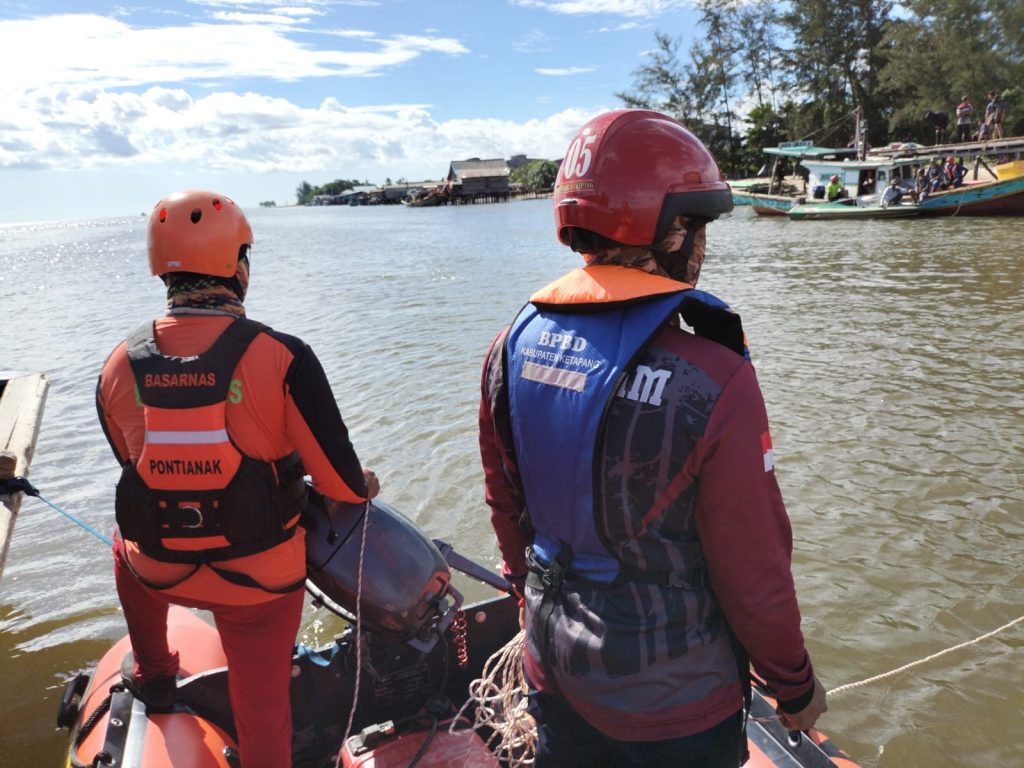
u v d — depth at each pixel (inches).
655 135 58.3
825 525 207.5
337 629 174.1
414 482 243.3
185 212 78.3
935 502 217.2
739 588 55.3
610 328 56.8
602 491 55.5
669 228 58.6
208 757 90.6
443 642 106.3
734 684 59.7
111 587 195.9
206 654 113.0
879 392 310.2
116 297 783.1
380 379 363.9
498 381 64.6
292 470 81.9
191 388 75.1
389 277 805.2
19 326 610.2
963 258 707.4
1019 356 352.2
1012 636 162.6
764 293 572.7
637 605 56.6
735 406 52.7
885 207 1183.6
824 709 61.8
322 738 105.1
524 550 73.3
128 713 96.1
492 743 102.1
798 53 2459.4
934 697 147.4
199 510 76.1
